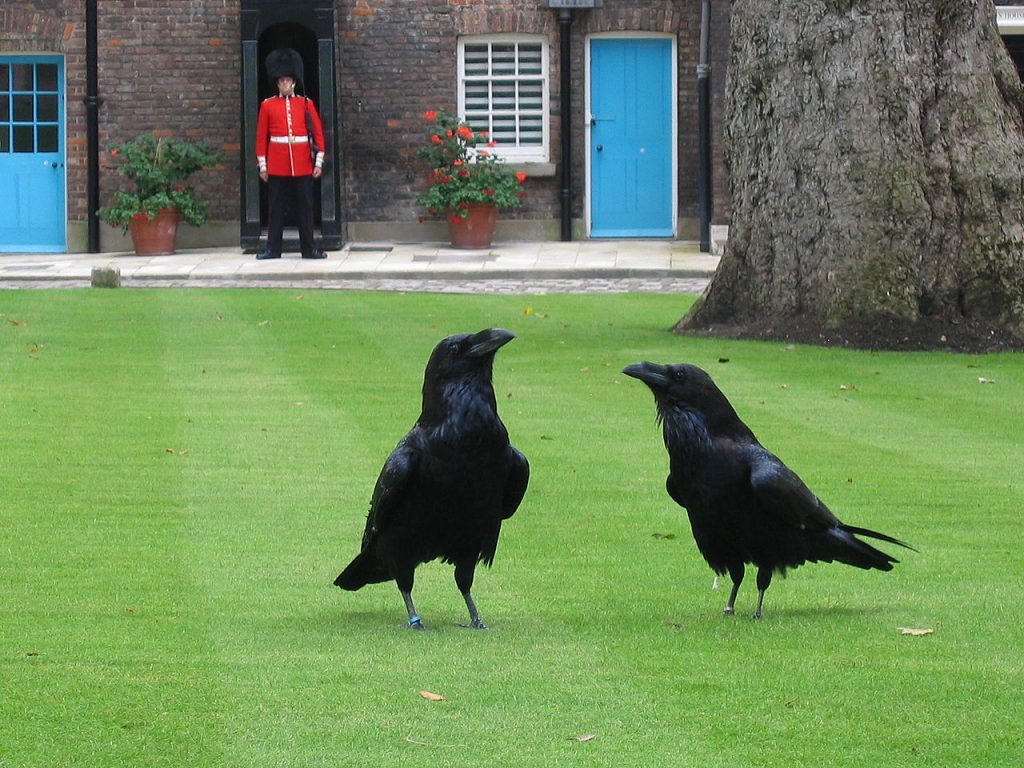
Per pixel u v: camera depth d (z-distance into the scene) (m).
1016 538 8.55
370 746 5.14
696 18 27.28
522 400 12.84
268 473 10.06
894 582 7.65
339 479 9.91
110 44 26.80
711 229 26.08
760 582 6.89
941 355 15.80
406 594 6.69
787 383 13.85
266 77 26.58
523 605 7.22
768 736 5.27
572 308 19.16
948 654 6.29
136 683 5.82
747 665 6.08
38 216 27.23
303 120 24.98
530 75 27.53
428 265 24.06
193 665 6.07
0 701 5.61
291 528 8.69
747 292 17.12
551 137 27.64
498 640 6.50
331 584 7.56
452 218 26.39
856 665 6.09
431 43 27.31
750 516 6.61
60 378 13.78
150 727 5.33
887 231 16.42
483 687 5.77
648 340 16.47
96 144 26.88
